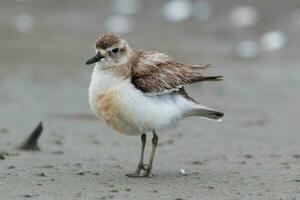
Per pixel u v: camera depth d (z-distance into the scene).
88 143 13.46
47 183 9.97
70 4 28.88
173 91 10.38
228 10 27.92
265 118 16.23
